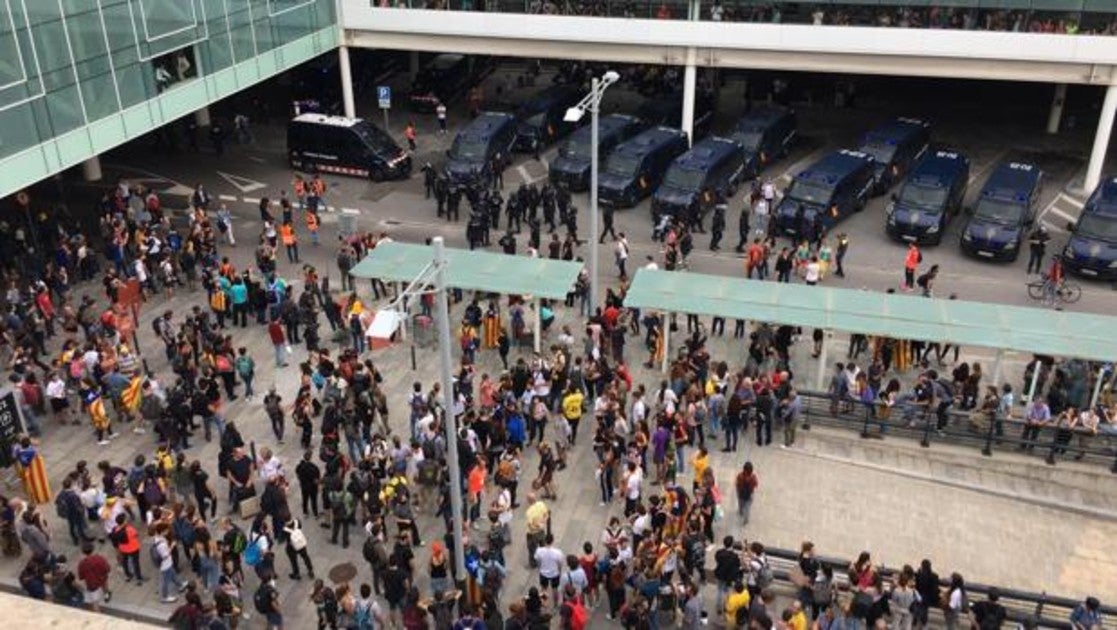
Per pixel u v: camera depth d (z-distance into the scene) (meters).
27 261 29.53
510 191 37.38
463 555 17.33
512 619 15.38
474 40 39.56
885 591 16.69
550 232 33.44
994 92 48.28
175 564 17.84
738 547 17.59
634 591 17.14
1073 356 22.02
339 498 18.83
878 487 21.64
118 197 32.72
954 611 16.44
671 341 26.70
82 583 18.08
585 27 37.81
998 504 21.30
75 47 27.39
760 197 34.25
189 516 17.61
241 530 18.31
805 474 21.94
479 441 20.72
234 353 24.67
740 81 50.66
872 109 46.56
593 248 26.05
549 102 41.94
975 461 22.16
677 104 42.19
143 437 22.73
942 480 21.80
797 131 43.28
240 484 19.44
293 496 20.89
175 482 19.39
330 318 26.53
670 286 25.16
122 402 22.83
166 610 17.64
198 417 23.20
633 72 49.75
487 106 46.88
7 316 25.12
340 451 21.03
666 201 33.47
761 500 21.05
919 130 38.62
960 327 23.11
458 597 16.69
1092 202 31.11
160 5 30.48
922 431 22.75
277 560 19.06
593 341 23.91
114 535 17.81
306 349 26.52
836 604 16.66
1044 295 29.17
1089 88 46.16
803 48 36.09
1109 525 20.80
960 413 22.59
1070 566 19.62
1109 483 21.52
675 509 18.50
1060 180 38.19
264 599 16.48
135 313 26.38
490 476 21.11
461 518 17.58
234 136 42.81
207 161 40.12
